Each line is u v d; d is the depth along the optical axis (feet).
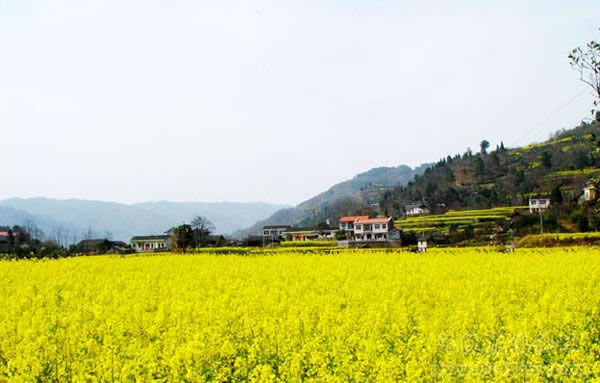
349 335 50.19
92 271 109.70
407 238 247.70
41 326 55.21
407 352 43.96
